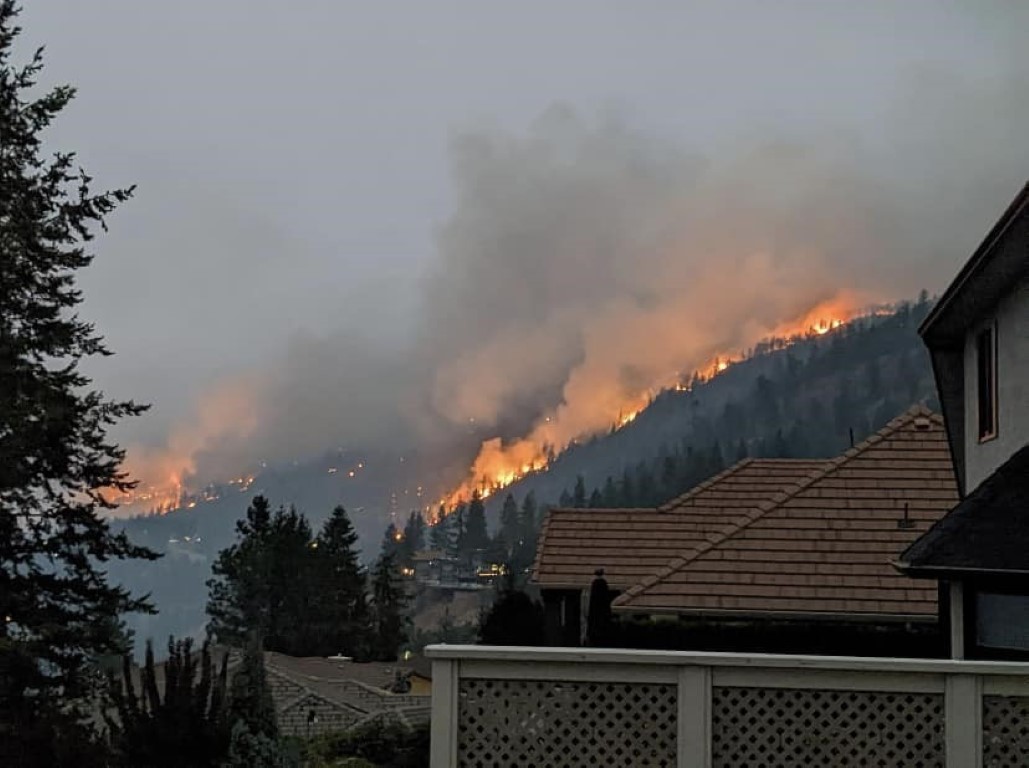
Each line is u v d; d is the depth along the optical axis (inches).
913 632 575.2
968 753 301.9
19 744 523.2
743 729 312.3
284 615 2682.1
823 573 597.9
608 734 314.3
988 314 544.1
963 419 618.2
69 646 674.8
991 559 419.5
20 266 676.1
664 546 832.3
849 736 308.3
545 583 806.5
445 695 316.8
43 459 673.6
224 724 516.1
